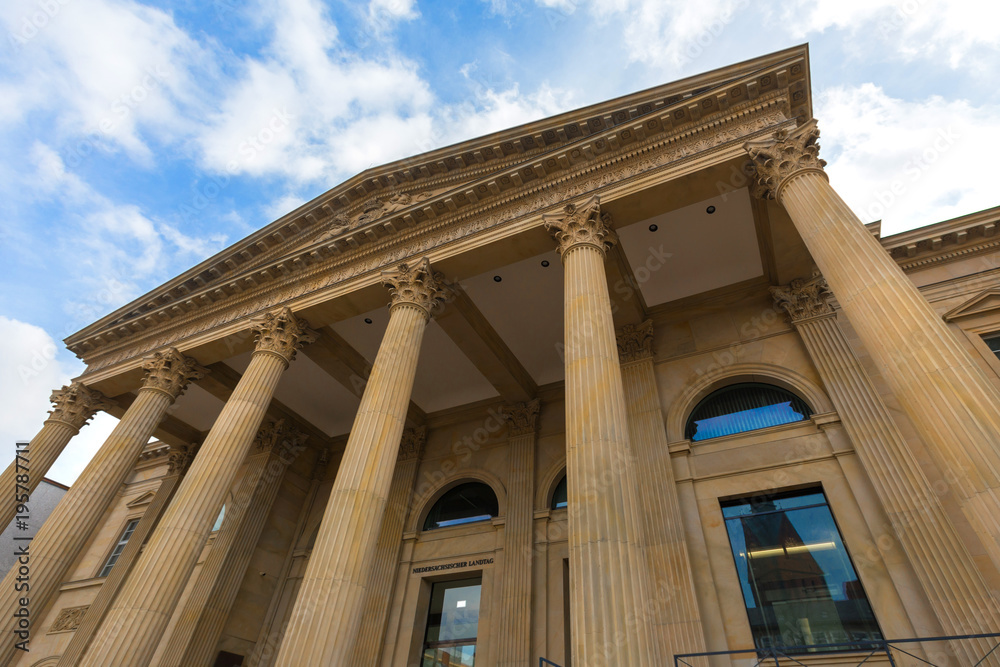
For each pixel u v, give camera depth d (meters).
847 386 14.50
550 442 20.97
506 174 16.38
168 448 30.19
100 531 28.97
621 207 14.62
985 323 15.47
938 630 10.85
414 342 15.07
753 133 13.71
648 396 17.05
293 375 23.73
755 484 14.50
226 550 21.48
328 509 12.06
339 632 10.27
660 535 14.15
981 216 16.75
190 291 22.53
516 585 17.30
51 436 21.47
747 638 12.32
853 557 12.52
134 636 12.43
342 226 20.91
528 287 18.42
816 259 10.96
